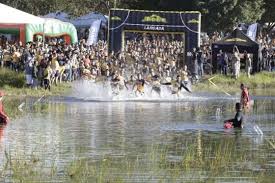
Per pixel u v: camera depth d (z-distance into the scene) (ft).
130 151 157.38
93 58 332.19
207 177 129.18
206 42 424.87
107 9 568.00
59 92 306.96
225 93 324.19
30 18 329.31
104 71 319.27
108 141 172.65
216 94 318.86
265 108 261.03
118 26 348.18
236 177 129.80
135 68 321.93
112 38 348.59
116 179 125.08
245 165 141.28
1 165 138.92
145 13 349.82
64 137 178.91
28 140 172.55
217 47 366.84
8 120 210.18
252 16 532.73
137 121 215.31
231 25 526.57
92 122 212.23
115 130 193.67
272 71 377.71
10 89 306.35
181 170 135.23
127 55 332.39
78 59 329.93
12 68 329.11
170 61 331.57
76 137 179.11
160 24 349.82
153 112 242.99
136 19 349.61
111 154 153.28
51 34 364.58
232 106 265.54
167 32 350.23
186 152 156.25
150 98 295.69
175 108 257.96
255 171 135.44
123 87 298.97
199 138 179.11
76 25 459.32
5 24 332.80
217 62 365.61
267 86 358.84
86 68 322.34
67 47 341.82
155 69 321.93
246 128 200.64
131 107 261.03
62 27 369.30
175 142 171.94
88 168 135.54
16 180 124.67
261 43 387.55
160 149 160.25
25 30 351.25
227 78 361.10
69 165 138.72
